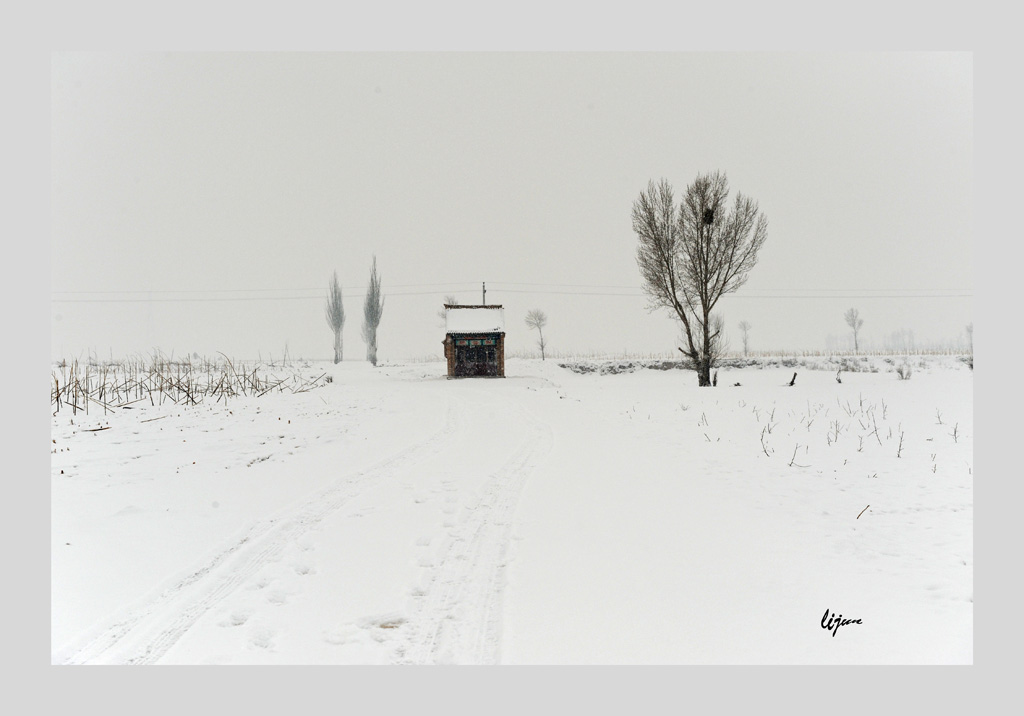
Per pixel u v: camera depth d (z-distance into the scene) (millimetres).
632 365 41062
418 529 7055
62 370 22250
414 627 4707
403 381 34469
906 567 5621
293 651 4402
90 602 5242
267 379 26844
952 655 4168
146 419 16000
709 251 27625
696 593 5195
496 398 22219
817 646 4324
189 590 5480
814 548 6191
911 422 13766
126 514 7801
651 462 10500
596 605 5000
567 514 7504
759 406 17750
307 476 9859
